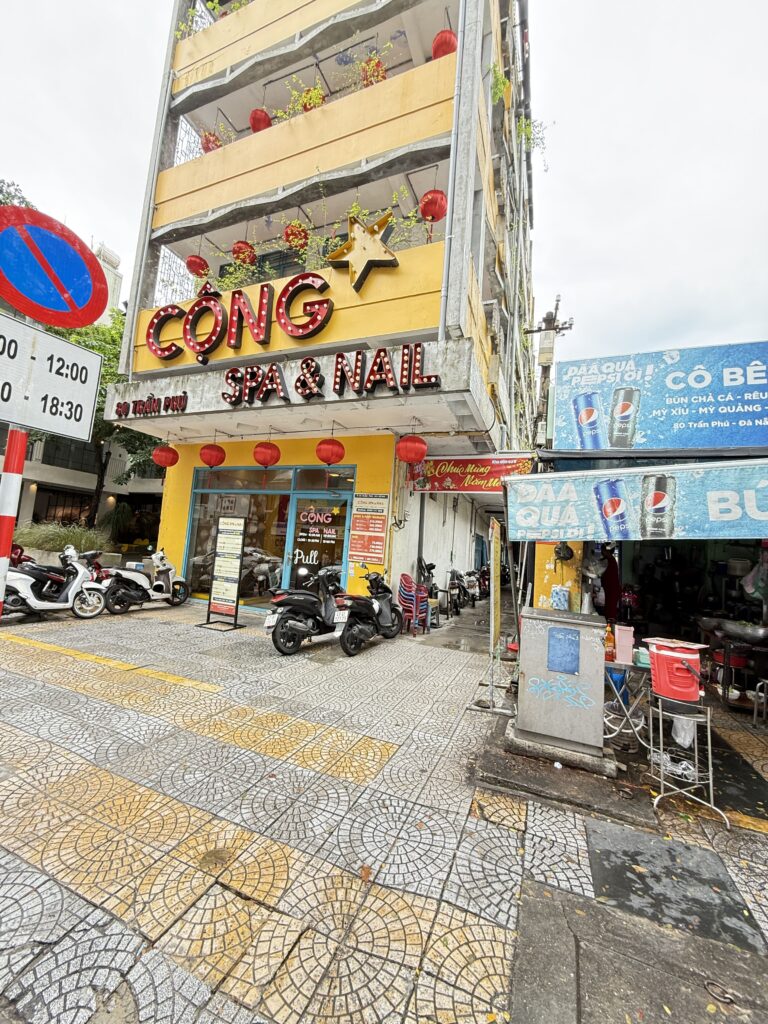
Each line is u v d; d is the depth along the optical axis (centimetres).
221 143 1000
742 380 419
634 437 445
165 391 773
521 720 345
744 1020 158
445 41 706
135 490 2066
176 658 542
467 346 551
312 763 315
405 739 360
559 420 472
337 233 922
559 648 340
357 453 788
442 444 803
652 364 447
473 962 175
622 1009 160
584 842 251
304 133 793
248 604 883
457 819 264
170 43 984
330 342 683
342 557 786
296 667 534
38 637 602
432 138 676
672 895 214
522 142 1085
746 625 512
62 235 187
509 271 1055
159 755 314
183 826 243
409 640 716
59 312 187
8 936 176
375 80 764
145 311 905
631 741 368
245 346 758
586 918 199
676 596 855
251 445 904
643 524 324
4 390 168
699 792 305
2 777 277
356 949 178
